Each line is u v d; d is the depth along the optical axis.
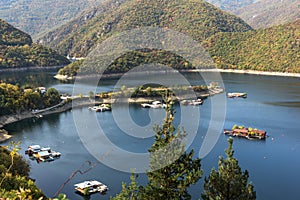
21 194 9.28
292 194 47.00
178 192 15.92
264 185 49.75
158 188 15.74
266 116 89.75
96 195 45.97
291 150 64.25
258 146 66.56
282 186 49.38
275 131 76.56
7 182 30.61
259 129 78.25
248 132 72.62
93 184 48.06
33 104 95.19
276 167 56.22
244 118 88.06
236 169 18.20
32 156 61.00
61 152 62.50
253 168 55.84
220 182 17.89
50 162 57.53
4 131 76.19
